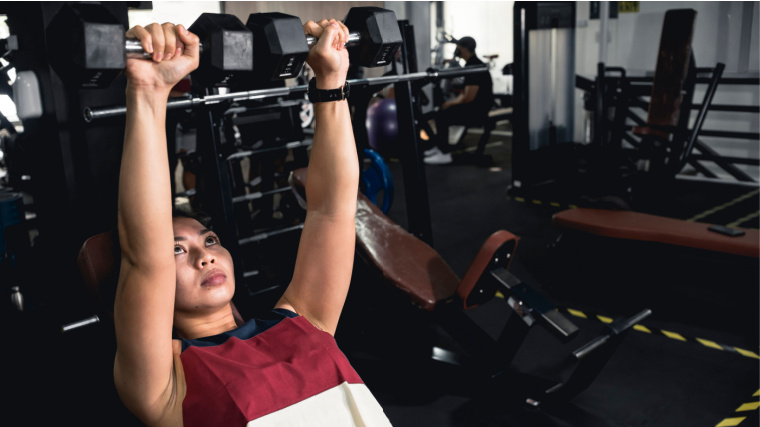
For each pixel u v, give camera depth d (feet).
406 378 9.00
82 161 6.96
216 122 7.55
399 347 9.32
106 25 2.22
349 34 3.34
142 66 2.51
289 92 7.00
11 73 10.92
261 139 13.98
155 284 2.75
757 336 10.15
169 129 8.62
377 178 12.17
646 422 8.02
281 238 10.23
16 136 10.48
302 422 3.06
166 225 2.72
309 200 3.80
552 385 8.52
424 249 9.22
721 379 8.98
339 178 3.67
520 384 8.38
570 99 20.04
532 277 12.93
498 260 8.07
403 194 19.62
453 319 8.48
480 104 23.06
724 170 21.31
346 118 3.61
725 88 20.25
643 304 11.43
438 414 8.27
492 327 10.89
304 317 3.66
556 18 18.67
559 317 7.53
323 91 3.48
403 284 8.52
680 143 16.99
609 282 12.39
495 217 17.20
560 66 19.33
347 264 3.78
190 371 3.11
